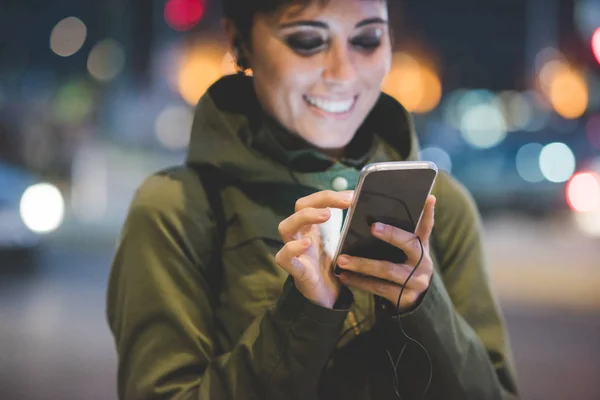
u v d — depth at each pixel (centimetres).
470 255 234
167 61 2656
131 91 3180
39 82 3725
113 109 3050
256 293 210
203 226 216
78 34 3888
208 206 217
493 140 1848
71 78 3597
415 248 187
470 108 3173
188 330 206
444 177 242
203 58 1731
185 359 203
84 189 1953
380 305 198
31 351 757
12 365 714
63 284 1071
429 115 2392
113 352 758
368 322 212
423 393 204
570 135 1733
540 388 680
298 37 212
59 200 1171
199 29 1577
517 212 1705
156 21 2759
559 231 1602
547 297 1012
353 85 216
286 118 220
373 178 181
